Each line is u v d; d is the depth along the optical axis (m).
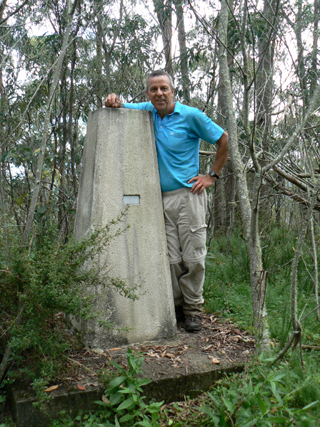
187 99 5.54
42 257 2.29
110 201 2.81
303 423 1.94
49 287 2.18
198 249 3.05
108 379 2.25
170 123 2.99
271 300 3.80
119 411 2.18
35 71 4.72
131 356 2.30
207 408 2.07
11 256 2.24
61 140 5.08
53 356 2.25
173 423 2.16
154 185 2.96
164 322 2.95
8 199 4.60
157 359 2.63
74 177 4.98
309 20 3.52
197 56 5.22
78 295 2.30
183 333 3.10
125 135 2.88
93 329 2.72
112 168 2.83
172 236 3.08
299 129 2.36
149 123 2.97
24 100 4.42
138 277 2.87
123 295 2.81
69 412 2.21
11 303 2.35
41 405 2.07
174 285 3.16
